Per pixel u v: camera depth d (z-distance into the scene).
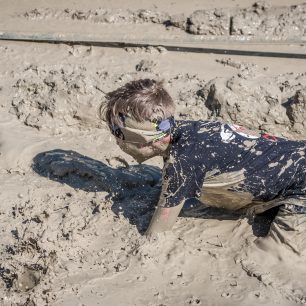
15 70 6.33
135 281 3.62
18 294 3.57
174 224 4.02
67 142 5.17
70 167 4.63
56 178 4.66
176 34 7.25
